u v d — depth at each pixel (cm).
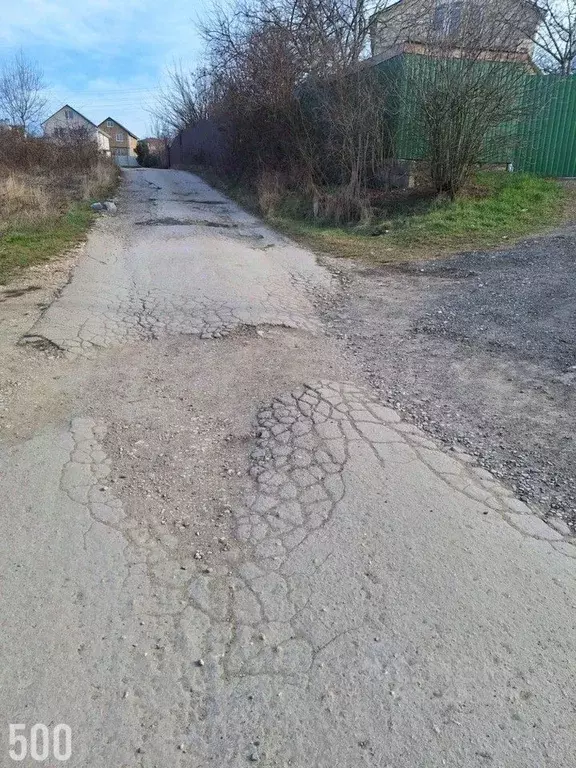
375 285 683
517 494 277
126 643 195
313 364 442
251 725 168
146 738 164
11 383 394
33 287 618
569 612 210
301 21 1409
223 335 501
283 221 1115
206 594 217
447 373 420
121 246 852
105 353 456
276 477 292
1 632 197
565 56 2034
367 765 157
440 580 224
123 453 313
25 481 283
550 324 503
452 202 1046
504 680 183
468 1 971
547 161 1239
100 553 236
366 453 313
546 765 158
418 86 1029
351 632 200
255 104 1411
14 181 1209
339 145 1165
